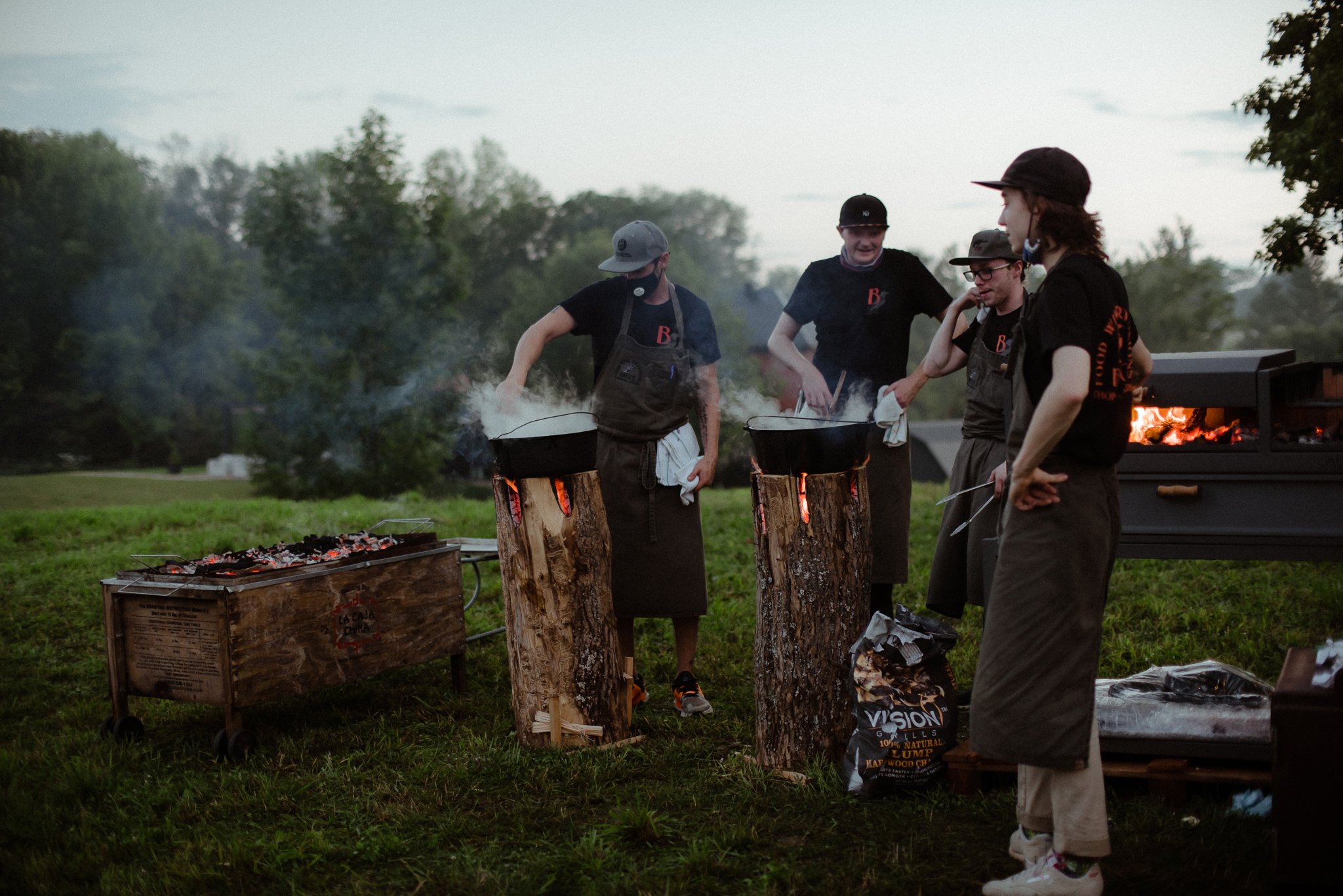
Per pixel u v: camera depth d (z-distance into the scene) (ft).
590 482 12.14
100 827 10.23
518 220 183.93
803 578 10.98
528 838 9.73
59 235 154.61
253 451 100.73
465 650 14.83
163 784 11.16
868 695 10.47
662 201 185.57
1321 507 11.05
